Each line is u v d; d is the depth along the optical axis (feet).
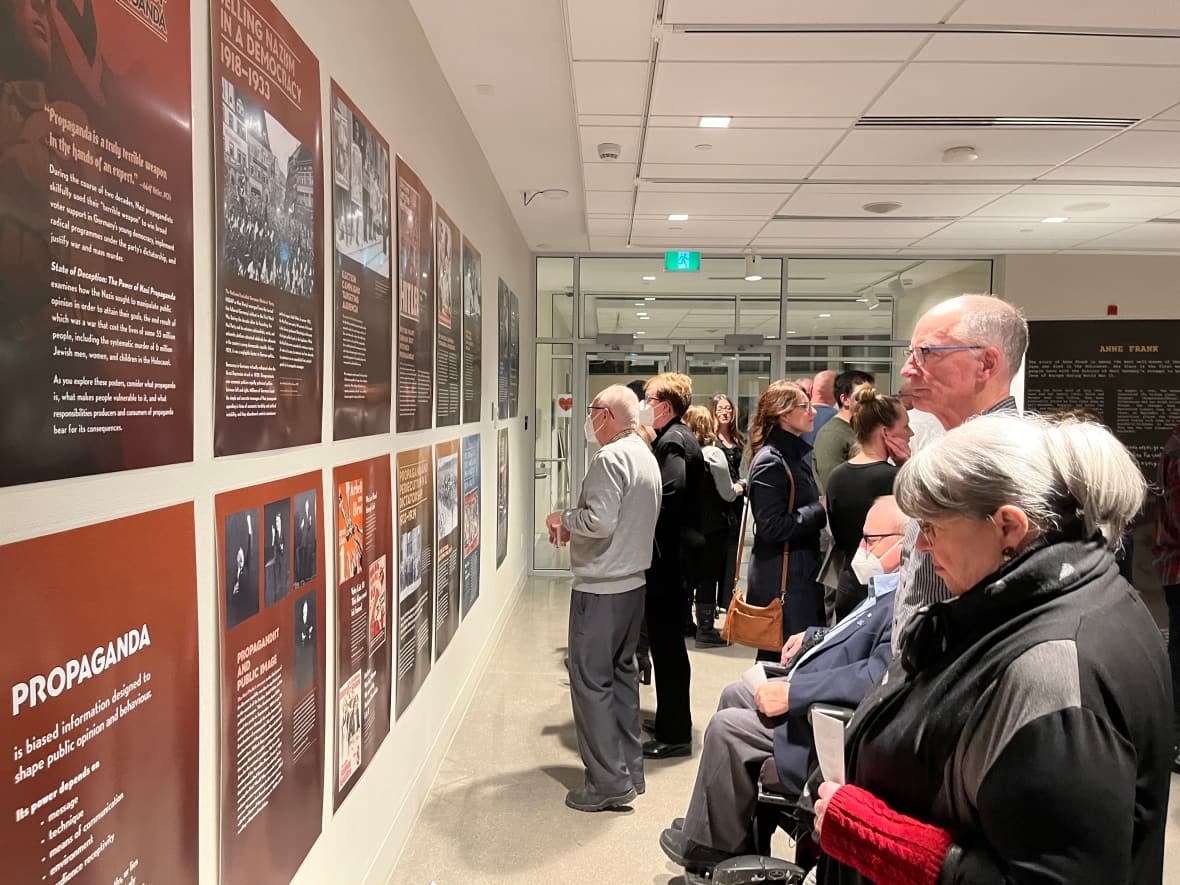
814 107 10.51
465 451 11.05
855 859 3.06
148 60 3.22
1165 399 15.16
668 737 10.25
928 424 8.08
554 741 10.48
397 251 7.34
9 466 2.42
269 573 4.51
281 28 4.62
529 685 12.66
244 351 4.14
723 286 22.36
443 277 9.50
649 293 22.50
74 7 2.72
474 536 11.91
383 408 6.85
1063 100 10.21
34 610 2.56
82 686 2.82
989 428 3.01
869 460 8.07
